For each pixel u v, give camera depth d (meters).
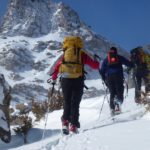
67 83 5.66
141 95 8.39
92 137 4.52
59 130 7.08
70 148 4.27
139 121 5.20
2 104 6.75
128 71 9.02
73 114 5.61
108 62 7.57
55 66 5.86
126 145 3.86
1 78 7.07
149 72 8.81
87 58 5.74
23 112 7.43
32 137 6.82
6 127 6.59
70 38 5.77
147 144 3.73
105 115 8.09
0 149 6.35
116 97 7.32
